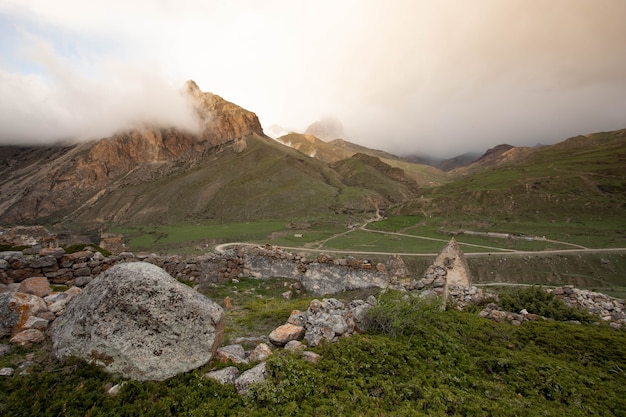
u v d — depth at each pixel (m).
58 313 7.39
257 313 10.90
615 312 12.60
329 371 6.15
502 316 11.76
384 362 6.73
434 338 8.20
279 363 5.96
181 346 5.72
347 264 16.16
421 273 68.75
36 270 11.39
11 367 5.66
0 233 22.45
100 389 5.18
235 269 18.09
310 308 8.53
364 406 5.34
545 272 71.06
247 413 4.91
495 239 96.88
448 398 5.82
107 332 5.54
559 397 6.55
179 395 5.22
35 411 4.70
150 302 5.69
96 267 12.66
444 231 109.88
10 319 6.77
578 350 8.80
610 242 86.25
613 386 7.06
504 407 5.87
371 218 144.62
